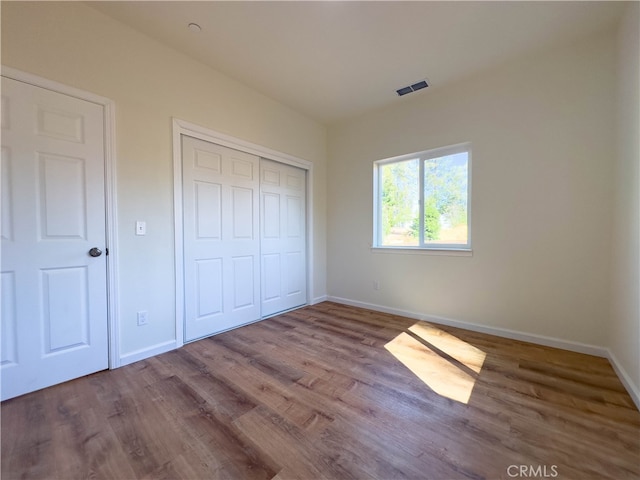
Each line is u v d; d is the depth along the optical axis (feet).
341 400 5.27
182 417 4.78
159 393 5.52
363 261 12.00
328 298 13.38
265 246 10.56
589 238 7.22
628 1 5.89
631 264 5.60
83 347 6.19
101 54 6.37
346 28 6.82
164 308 7.54
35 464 3.79
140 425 4.58
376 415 4.83
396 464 3.79
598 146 7.06
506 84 8.34
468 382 5.90
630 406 5.01
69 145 5.95
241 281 9.66
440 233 10.03
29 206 5.51
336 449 4.06
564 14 6.31
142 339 7.12
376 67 8.43
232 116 9.11
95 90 6.29
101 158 6.39
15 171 5.34
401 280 10.85
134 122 6.93
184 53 7.83
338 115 11.84
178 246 7.81
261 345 7.97
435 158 10.11
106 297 6.50
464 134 9.15
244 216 9.71
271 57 7.98
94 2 6.05
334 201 12.97
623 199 6.15
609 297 6.95
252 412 4.92
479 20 6.52
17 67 5.32
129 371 6.45
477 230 8.95
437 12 6.27
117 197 6.64
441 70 8.55
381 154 11.28
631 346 5.47
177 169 7.76
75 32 6.01
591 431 4.39
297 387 5.74
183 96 7.86
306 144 12.01
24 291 5.47
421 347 7.76
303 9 6.23
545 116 7.75
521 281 8.21
